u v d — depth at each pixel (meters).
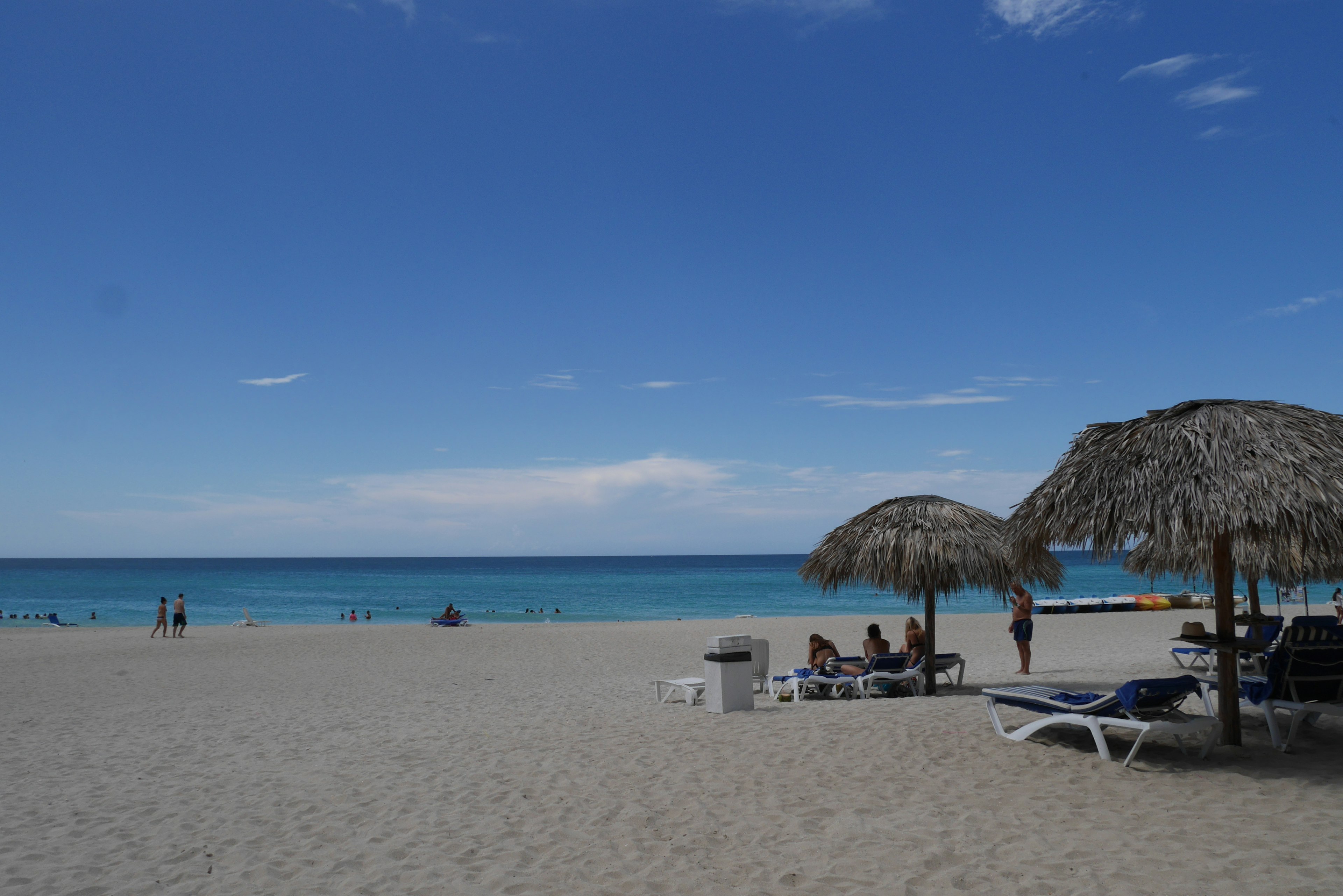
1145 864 4.27
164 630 25.58
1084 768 5.96
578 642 22.61
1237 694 6.50
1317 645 6.38
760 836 4.92
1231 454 5.57
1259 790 5.39
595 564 194.75
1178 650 13.68
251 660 18.78
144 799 6.30
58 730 9.88
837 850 4.64
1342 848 4.36
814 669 11.66
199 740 8.90
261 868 4.70
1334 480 5.25
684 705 10.52
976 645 20.28
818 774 6.11
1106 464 6.12
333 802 5.97
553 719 9.41
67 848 5.16
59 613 46.72
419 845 5.00
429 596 61.47
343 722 10.02
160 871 4.73
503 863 4.65
